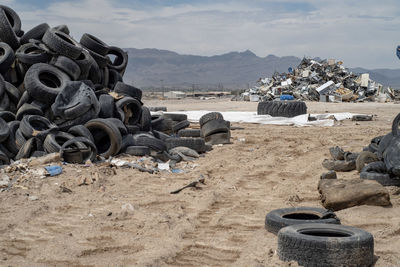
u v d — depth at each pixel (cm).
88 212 893
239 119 2927
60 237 745
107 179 1135
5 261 648
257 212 884
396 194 953
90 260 653
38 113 1407
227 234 760
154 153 1445
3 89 1442
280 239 616
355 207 858
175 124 2097
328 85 5603
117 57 2075
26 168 1168
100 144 1448
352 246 568
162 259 646
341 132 2191
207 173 1262
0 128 1304
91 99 1417
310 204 938
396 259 613
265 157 1521
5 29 1580
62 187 1038
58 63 1523
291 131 2311
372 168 1039
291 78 6512
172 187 1083
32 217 855
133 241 724
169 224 808
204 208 915
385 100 5578
